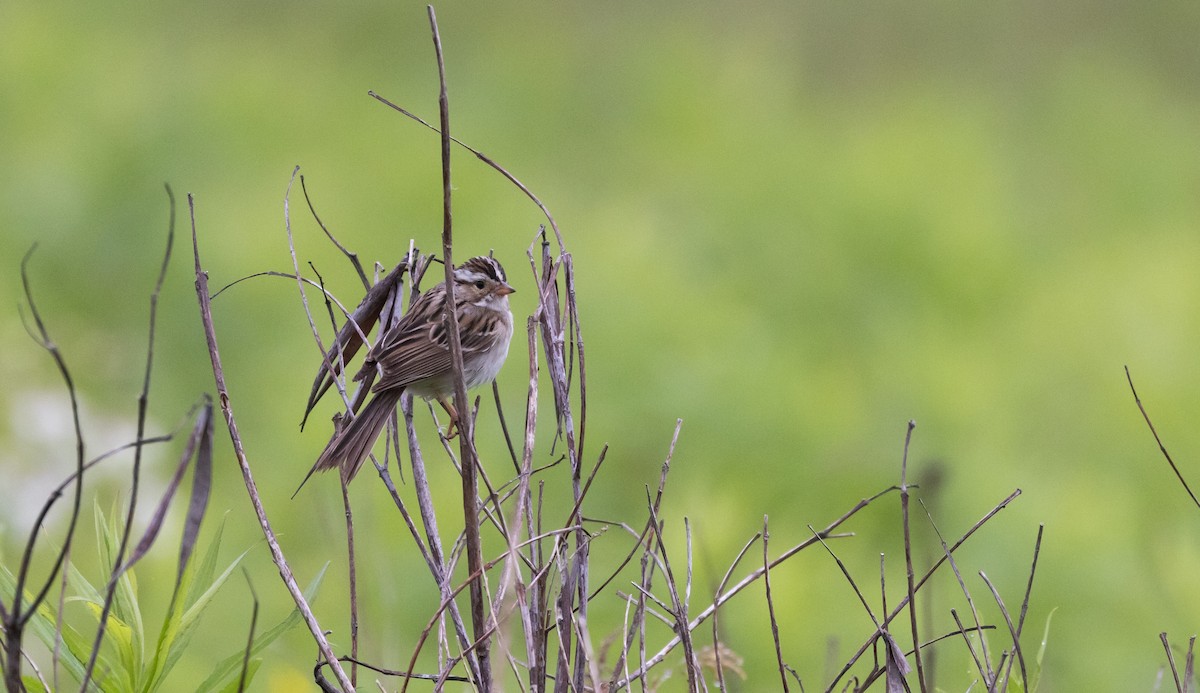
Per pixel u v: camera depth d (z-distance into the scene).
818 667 8.81
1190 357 15.38
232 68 24.70
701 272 17.73
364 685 7.63
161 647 4.95
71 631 4.92
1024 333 16.31
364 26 29.45
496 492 5.51
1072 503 11.48
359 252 16.89
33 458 10.27
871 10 30.09
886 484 12.09
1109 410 14.30
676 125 23.20
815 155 22.00
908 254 17.23
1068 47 29.27
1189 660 5.30
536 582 5.24
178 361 14.29
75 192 16.39
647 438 12.48
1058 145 24.72
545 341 5.62
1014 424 14.08
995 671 5.64
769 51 27.98
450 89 25.23
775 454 12.40
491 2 30.44
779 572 9.27
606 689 5.30
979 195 19.33
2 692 4.64
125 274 15.60
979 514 11.44
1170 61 29.03
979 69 28.94
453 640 8.12
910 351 15.22
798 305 17.11
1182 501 12.85
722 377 13.22
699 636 8.73
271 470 11.73
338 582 9.43
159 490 10.51
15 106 20.12
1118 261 18.47
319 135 22.09
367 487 10.40
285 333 14.87
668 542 9.38
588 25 29.98
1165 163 22.92
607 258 16.16
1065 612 9.98
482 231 18.00
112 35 25.97
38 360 13.23
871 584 10.21
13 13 24.77
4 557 9.24
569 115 24.77
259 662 5.00
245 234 16.48
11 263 15.68
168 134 19.31
